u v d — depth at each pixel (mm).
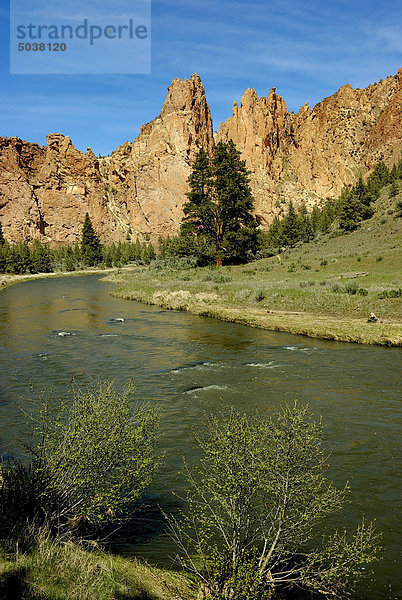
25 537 4840
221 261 70375
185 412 12453
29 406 12656
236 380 15945
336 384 15352
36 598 3818
